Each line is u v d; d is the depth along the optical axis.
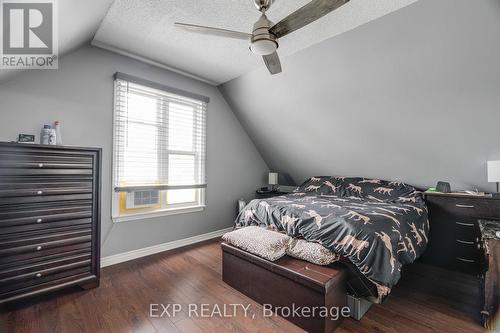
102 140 2.45
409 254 1.80
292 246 1.84
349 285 1.65
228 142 3.72
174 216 3.05
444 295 2.00
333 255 1.67
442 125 2.41
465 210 2.40
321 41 2.26
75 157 1.89
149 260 2.64
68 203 1.86
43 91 2.11
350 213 1.84
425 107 2.36
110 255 2.52
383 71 2.27
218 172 3.57
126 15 1.91
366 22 1.96
